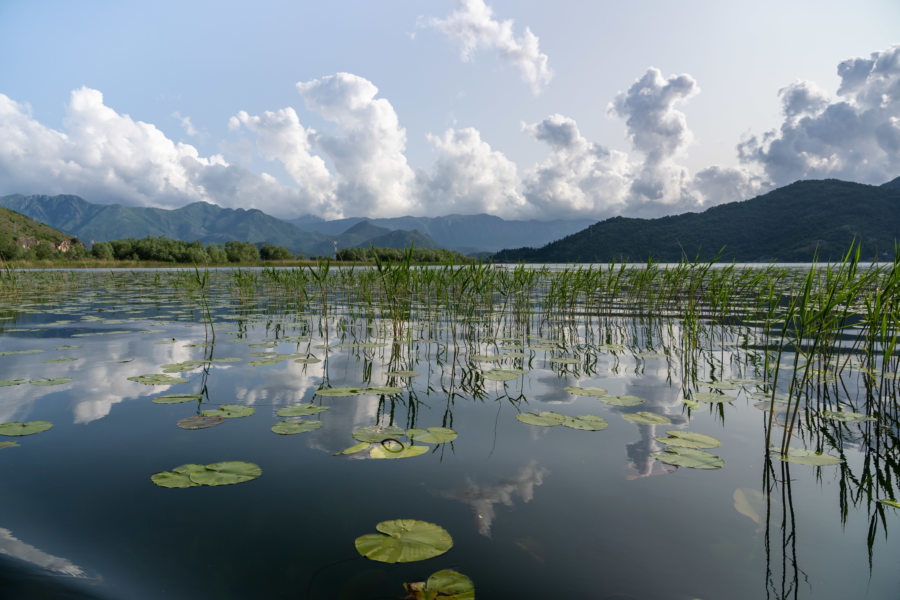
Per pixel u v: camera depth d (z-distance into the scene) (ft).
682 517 4.66
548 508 4.79
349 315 22.86
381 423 7.39
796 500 5.05
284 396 8.98
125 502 4.86
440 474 5.57
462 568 3.76
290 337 16.10
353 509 4.72
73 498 4.93
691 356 13.19
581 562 3.89
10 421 7.37
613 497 5.05
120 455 6.08
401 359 12.63
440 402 8.63
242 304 28.32
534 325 19.90
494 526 4.42
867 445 6.73
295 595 3.42
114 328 18.07
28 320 20.35
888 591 3.56
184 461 5.89
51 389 9.29
